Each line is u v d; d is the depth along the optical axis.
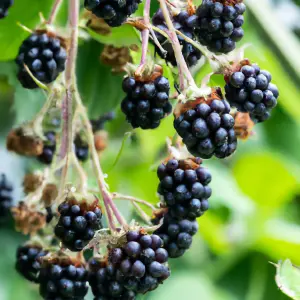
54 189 0.45
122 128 0.52
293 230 0.66
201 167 0.42
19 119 0.50
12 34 0.49
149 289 0.40
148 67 0.41
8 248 0.58
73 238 0.40
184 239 0.41
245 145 0.69
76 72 0.49
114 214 0.41
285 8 0.66
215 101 0.40
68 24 0.44
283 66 0.56
